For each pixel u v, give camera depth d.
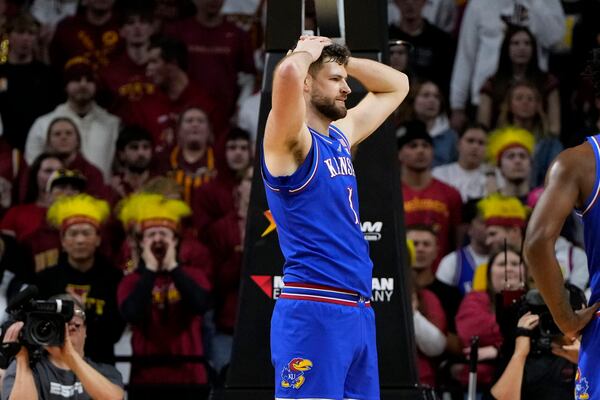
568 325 10.68
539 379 16.36
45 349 15.88
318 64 11.59
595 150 10.68
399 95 12.77
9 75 25.81
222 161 23.98
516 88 25.62
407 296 13.60
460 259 21.36
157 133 25.41
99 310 19.64
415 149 23.34
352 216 11.65
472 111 26.25
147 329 19.84
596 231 10.67
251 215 13.62
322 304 11.38
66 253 20.05
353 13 13.76
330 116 11.66
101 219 20.64
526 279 19.14
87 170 24.58
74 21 26.70
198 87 26.14
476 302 19.55
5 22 26.25
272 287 13.49
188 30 26.70
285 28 13.83
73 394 15.88
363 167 13.63
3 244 21.19
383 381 13.40
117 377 16.75
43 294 19.75
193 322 20.05
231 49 26.67
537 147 25.30
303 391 11.38
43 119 25.39
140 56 26.17
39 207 23.23
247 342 13.45
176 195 22.59
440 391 18.73
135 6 26.41
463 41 26.48
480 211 21.34
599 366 10.62
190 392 19.36
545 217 10.56
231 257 22.31
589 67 11.52
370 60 12.77
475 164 24.31
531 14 26.48
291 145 11.14
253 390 13.36
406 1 26.27
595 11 26.55
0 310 20.45
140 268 19.94
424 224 21.11
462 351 19.61
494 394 16.11
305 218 11.41
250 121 25.67
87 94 25.50
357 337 11.52
